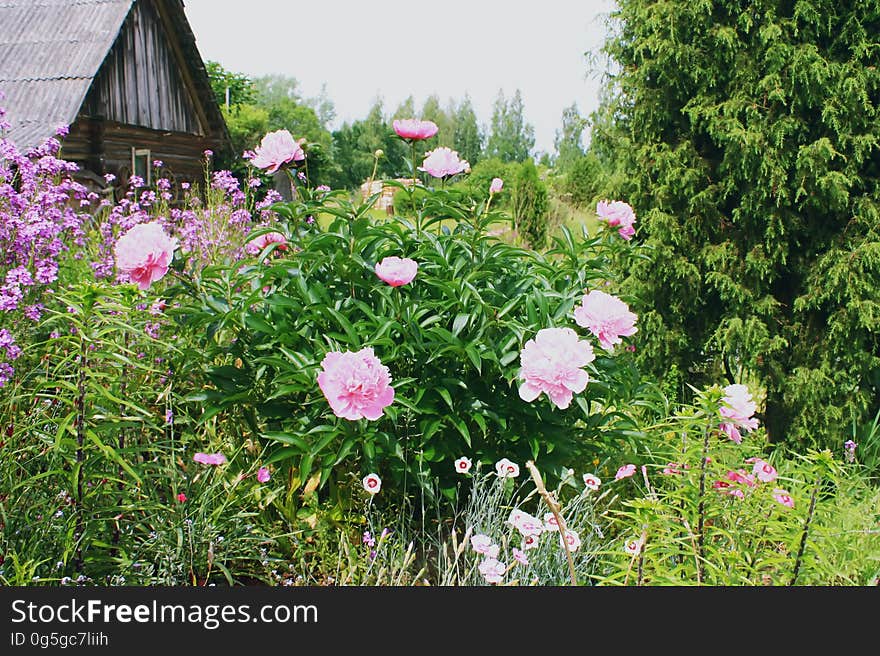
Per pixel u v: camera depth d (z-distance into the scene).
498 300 3.41
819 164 4.64
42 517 2.56
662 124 5.21
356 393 2.67
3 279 3.54
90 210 7.18
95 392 2.61
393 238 3.40
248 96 30.55
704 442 2.62
